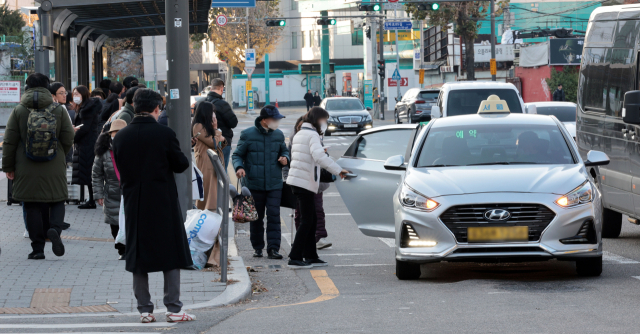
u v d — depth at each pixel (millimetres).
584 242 13078
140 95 10133
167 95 16547
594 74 19578
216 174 15688
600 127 19000
